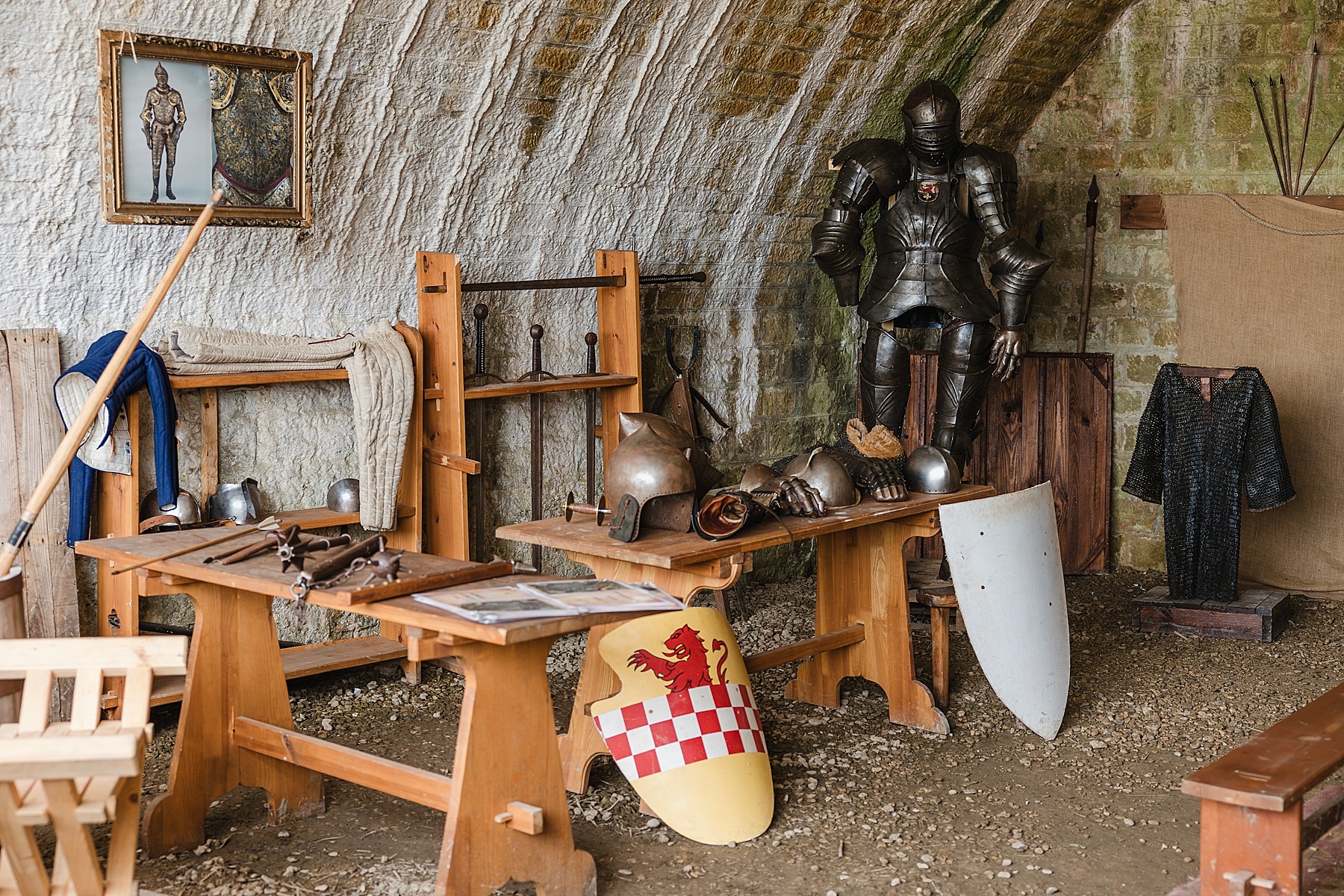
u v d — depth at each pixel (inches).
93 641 96.0
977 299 202.2
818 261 206.7
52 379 149.9
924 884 118.1
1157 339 252.8
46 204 145.7
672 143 203.6
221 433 169.8
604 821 131.6
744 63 200.1
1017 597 156.4
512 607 99.8
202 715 123.2
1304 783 93.9
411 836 126.6
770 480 152.3
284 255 169.5
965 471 252.2
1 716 109.6
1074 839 129.3
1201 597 212.8
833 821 132.4
